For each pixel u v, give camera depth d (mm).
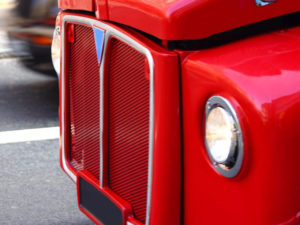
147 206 2104
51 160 4680
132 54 2152
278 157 1678
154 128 2012
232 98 1758
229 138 1767
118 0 2191
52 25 7090
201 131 1912
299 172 1696
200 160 1929
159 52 1971
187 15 1931
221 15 1955
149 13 2025
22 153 4863
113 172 2418
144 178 2201
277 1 1997
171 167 2014
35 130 5547
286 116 1670
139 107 2156
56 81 7402
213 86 1823
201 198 1955
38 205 3840
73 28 2631
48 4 7047
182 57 1960
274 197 1696
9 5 7336
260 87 1706
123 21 2180
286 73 1730
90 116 2561
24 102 6629
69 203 3846
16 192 4066
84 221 3578
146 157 2164
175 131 1993
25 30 7277
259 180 1711
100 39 2318
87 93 2562
